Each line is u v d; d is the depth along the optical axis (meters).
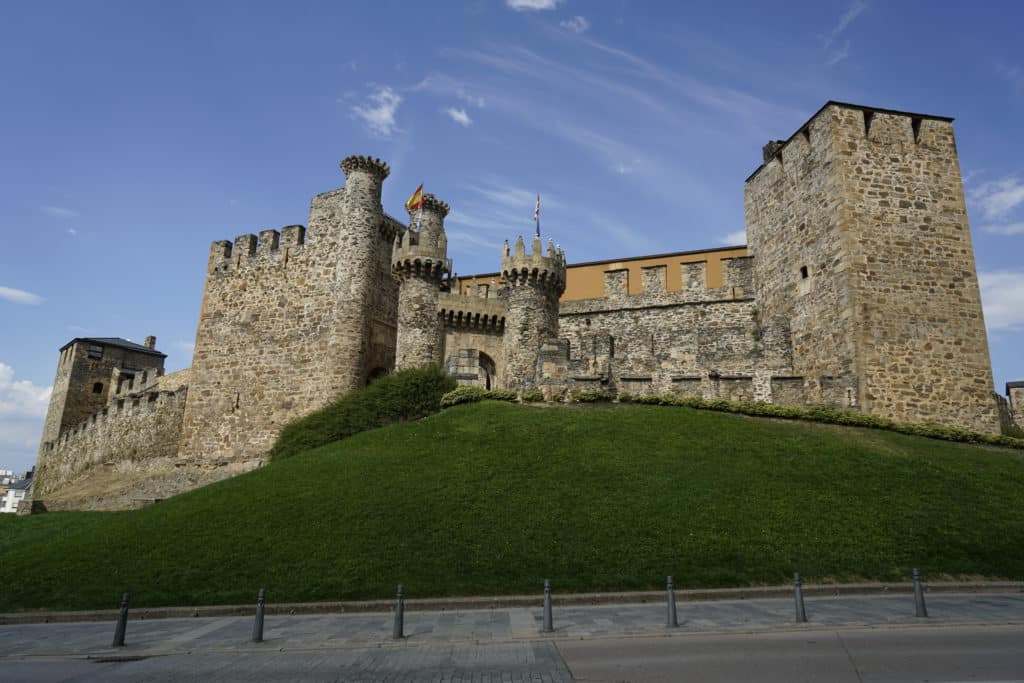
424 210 46.84
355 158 46.09
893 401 29.89
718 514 19.89
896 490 21.58
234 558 18.92
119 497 41.38
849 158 33.09
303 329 44.88
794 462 23.58
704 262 42.75
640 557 17.77
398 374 36.72
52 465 63.25
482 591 16.62
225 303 48.19
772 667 10.75
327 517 20.86
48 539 25.83
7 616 16.83
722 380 30.86
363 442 27.97
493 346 42.22
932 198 32.88
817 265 34.06
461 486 22.38
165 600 17.14
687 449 24.67
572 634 13.16
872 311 31.05
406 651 12.52
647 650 11.95
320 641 13.41
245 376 45.88
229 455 44.59
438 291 41.72
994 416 30.27
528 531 19.23
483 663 11.48
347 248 44.78
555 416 28.69
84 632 15.30
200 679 11.18
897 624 13.20
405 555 18.33
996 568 17.44
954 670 10.43
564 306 46.34
